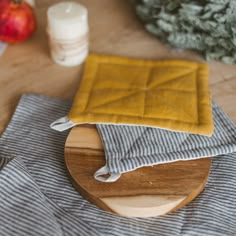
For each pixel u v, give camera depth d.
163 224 0.50
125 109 0.57
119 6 0.82
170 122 0.55
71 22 0.65
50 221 0.47
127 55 0.71
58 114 0.61
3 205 0.48
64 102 0.63
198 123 0.56
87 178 0.51
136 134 0.54
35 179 0.53
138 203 0.49
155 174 0.51
